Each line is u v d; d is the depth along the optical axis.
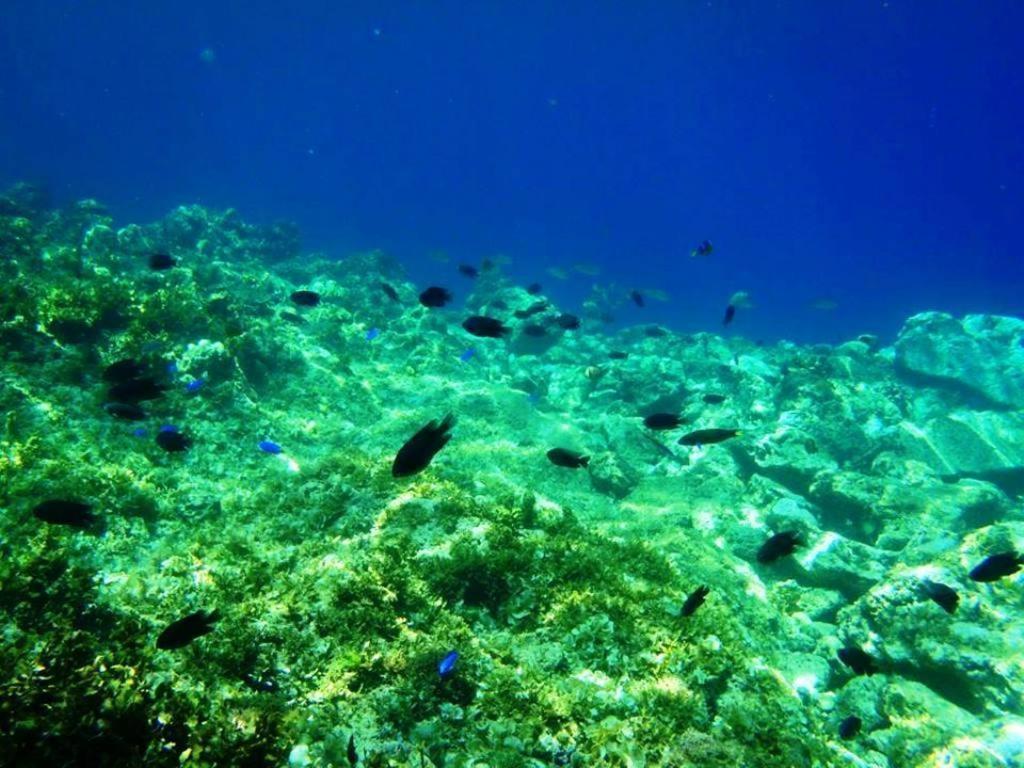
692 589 1.97
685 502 2.99
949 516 2.91
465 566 1.77
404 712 1.37
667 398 4.47
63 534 1.83
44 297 2.82
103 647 1.34
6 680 1.15
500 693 1.44
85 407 2.45
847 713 1.94
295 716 1.32
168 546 1.98
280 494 2.25
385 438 3.15
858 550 2.74
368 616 1.56
